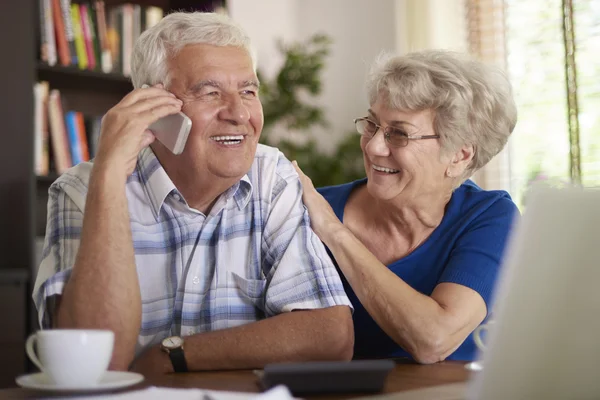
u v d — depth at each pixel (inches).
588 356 32.5
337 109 185.8
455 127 69.7
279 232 64.9
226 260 64.8
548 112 149.2
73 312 52.5
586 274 31.8
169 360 53.1
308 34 190.9
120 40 130.2
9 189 115.8
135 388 41.9
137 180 64.2
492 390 33.8
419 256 72.5
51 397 37.8
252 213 66.3
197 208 65.1
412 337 61.0
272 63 184.4
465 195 75.3
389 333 62.5
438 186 71.9
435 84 69.1
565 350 32.6
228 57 61.7
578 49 144.1
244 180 65.1
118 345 52.4
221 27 62.5
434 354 60.7
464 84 69.5
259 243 65.6
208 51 61.4
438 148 70.3
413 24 161.8
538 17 150.8
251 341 54.2
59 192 63.7
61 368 38.2
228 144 61.2
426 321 61.0
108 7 138.5
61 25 123.0
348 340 56.6
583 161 143.3
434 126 70.0
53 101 121.6
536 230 32.2
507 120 72.9
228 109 60.6
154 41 62.6
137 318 53.9
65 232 61.5
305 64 173.2
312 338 55.4
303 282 60.6
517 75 153.9
